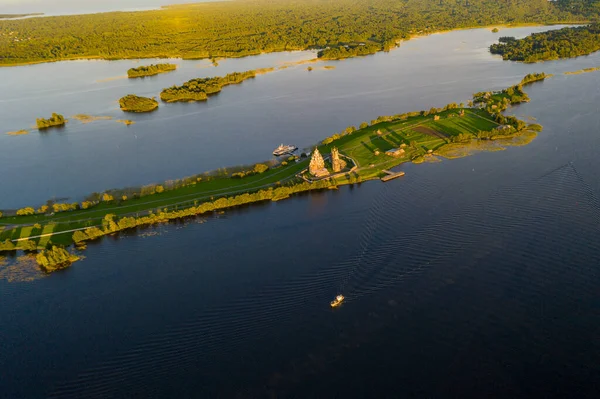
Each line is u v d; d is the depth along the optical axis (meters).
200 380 183.25
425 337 195.25
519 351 186.62
